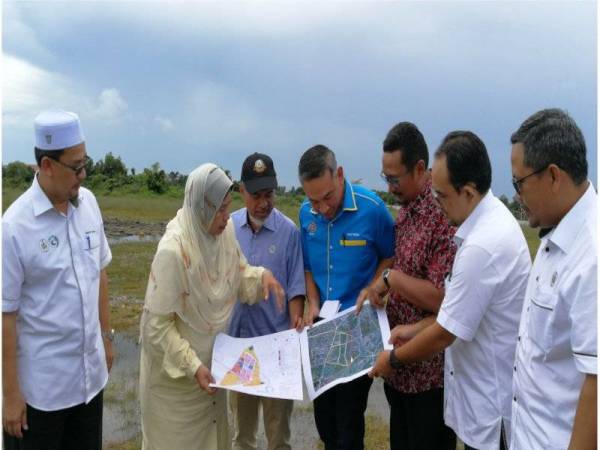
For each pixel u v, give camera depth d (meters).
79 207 2.86
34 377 2.67
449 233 2.66
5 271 2.50
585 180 1.79
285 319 3.40
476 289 2.16
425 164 2.79
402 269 2.90
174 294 2.66
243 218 3.44
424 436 2.88
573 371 1.79
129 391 5.05
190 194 2.69
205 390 2.65
